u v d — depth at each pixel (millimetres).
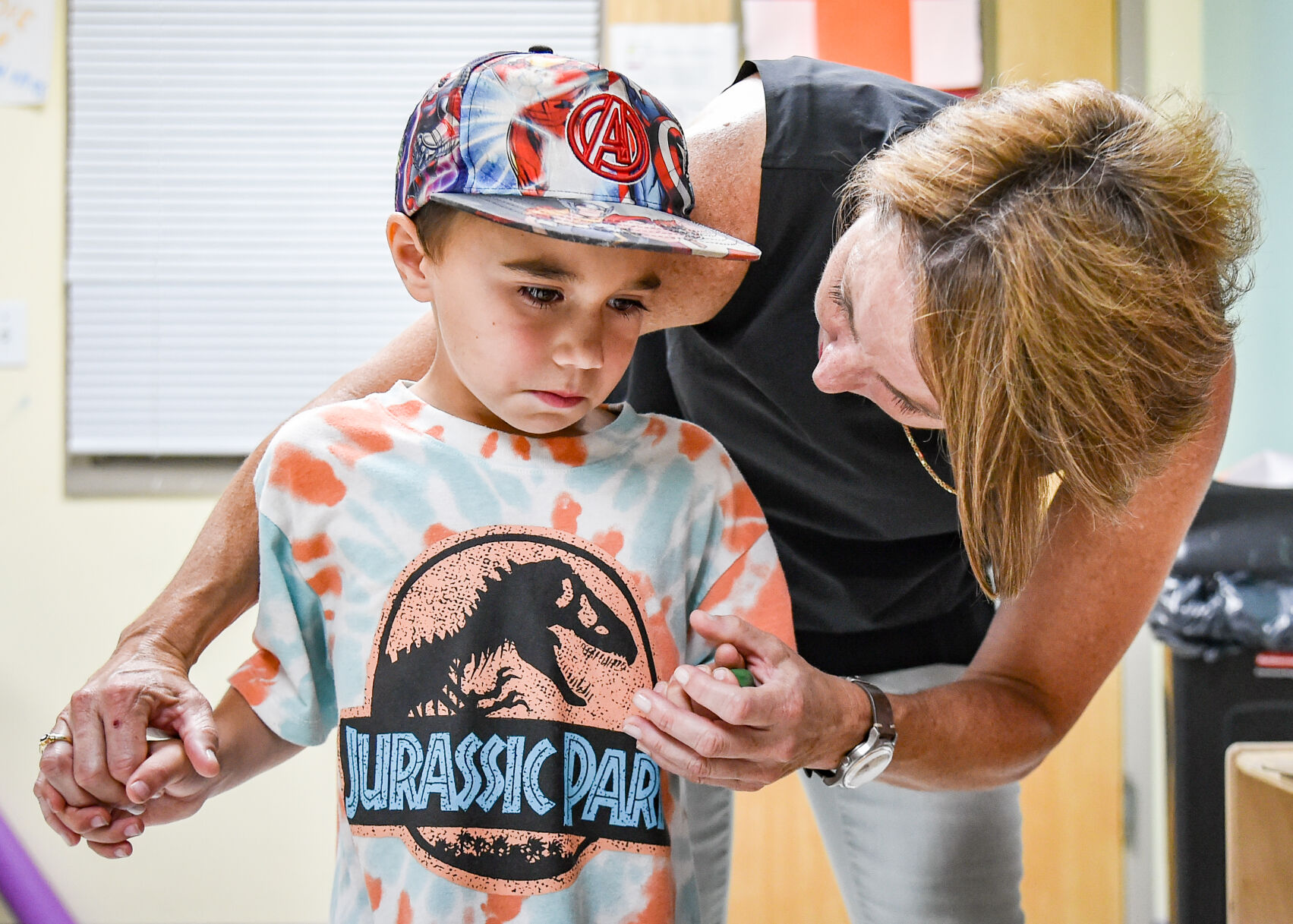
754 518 817
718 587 800
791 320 871
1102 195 630
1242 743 1405
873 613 1066
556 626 717
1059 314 607
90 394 2141
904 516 983
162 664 744
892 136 837
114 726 693
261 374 2182
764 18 2033
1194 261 649
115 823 705
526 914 671
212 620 810
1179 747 1475
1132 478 659
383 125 2178
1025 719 886
